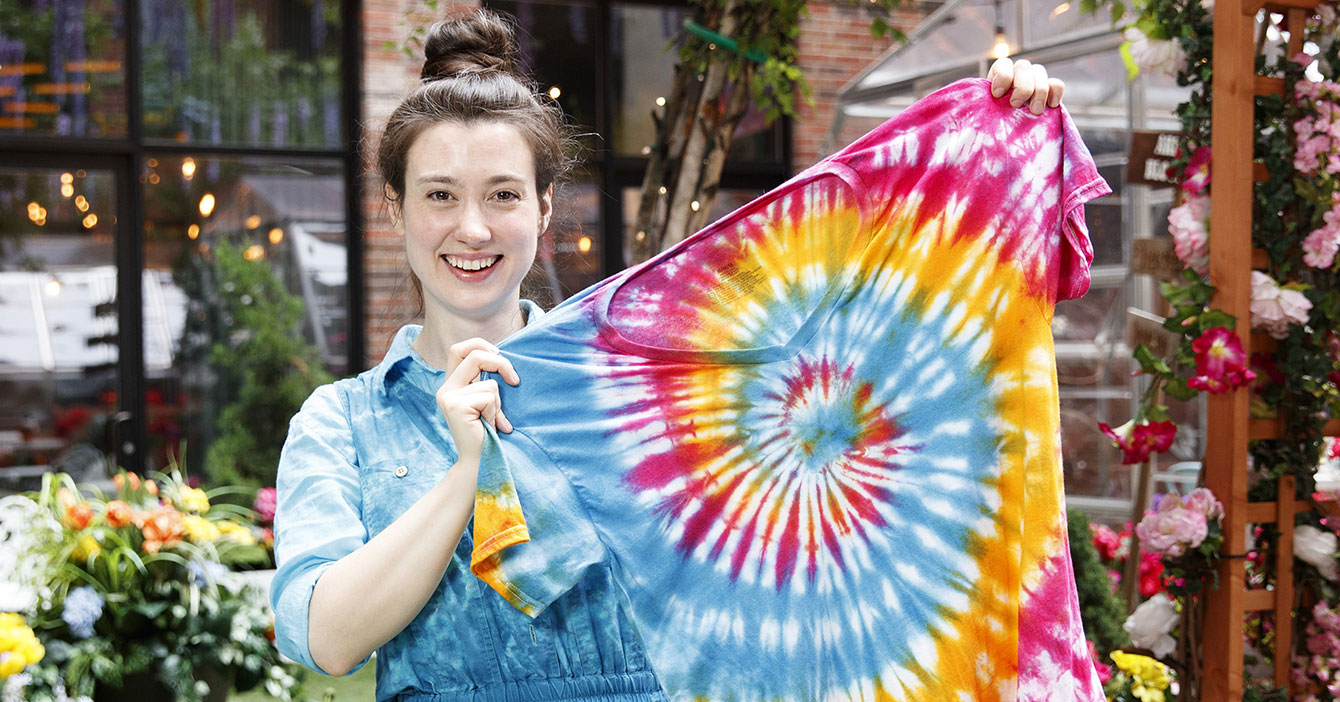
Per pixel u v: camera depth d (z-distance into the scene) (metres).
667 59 6.07
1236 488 2.45
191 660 3.24
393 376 1.42
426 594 1.22
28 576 3.21
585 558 1.33
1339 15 2.46
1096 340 4.61
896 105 5.34
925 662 1.44
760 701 1.39
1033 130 1.52
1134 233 4.46
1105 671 2.64
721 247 1.48
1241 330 2.43
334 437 1.39
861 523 1.46
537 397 1.38
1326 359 2.46
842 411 1.48
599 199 5.93
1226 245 2.44
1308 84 2.43
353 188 5.59
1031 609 1.42
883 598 1.45
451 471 1.26
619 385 1.41
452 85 1.38
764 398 1.45
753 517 1.43
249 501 5.50
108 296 5.34
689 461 1.42
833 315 1.48
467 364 1.31
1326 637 2.53
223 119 5.47
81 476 5.26
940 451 1.48
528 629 1.32
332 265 5.62
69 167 5.27
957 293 1.49
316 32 5.58
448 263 1.37
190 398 5.46
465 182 1.34
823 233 1.49
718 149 3.52
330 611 1.20
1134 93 4.40
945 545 1.46
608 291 1.44
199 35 5.42
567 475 1.37
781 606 1.42
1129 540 3.22
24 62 5.19
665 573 1.39
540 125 1.42
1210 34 2.49
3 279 5.21
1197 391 2.51
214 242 5.48
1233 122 2.42
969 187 1.50
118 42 5.31
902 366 1.49
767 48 3.44
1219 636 2.48
